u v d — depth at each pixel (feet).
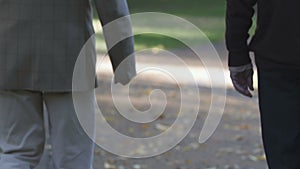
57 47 17.84
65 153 18.26
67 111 18.17
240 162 30.66
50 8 17.79
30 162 18.19
